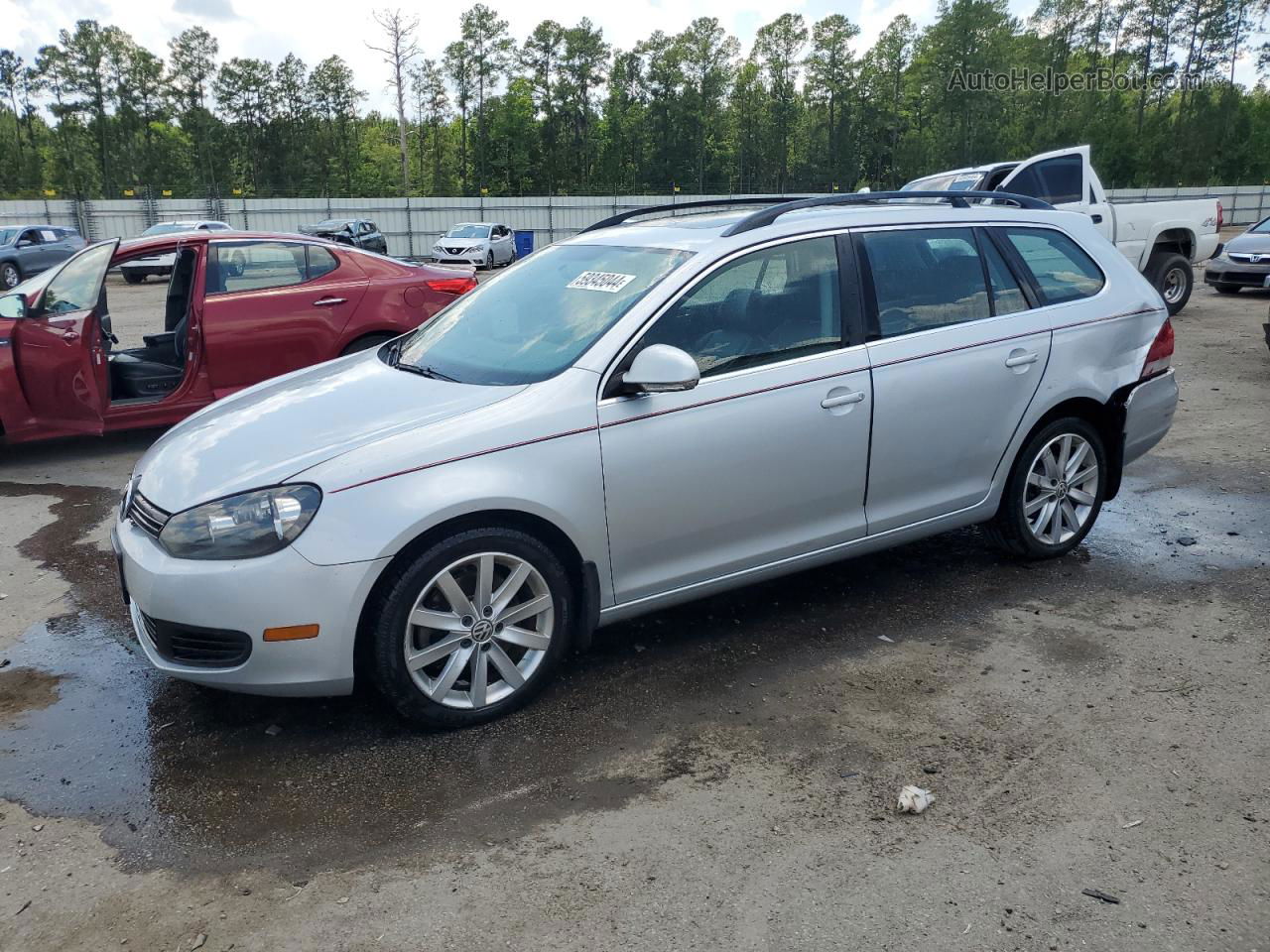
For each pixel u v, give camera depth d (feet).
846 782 10.04
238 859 9.04
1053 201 41.16
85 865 9.00
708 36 300.81
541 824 9.46
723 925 8.04
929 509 14.15
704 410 11.90
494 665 11.32
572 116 307.17
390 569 10.41
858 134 317.42
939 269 14.16
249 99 301.63
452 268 27.50
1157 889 8.38
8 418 22.76
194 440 11.74
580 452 11.16
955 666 12.55
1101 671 12.32
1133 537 17.21
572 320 12.46
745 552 12.67
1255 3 286.46
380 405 11.68
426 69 296.30
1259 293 53.78
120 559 11.38
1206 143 279.69
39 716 11.80
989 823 9.33
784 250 12.88
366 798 9.95
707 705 11.68
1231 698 11.58
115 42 287.69
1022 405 14.60
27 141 314.55
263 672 10.21
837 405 12.84
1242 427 24.75
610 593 11.81
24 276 88.89
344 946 7.91
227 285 23.99
